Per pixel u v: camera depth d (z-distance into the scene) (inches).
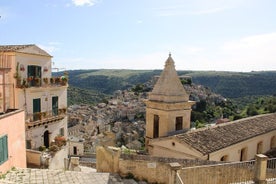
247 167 624.7
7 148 627.5
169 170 568.7
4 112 735.7
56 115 1189.7
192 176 589.9
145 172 646.5
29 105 1043.9
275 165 639.8
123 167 662.5
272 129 940.6
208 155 680.4
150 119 885.8
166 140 759.7
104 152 681.6
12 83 979.9
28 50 1049.5
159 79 885.8
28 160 869.8
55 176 629.3
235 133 828.6
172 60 876.0
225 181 614.5
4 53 979.3
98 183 605.9
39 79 1087.0
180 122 868.6
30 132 1030.4
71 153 1547.7
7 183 537.6
